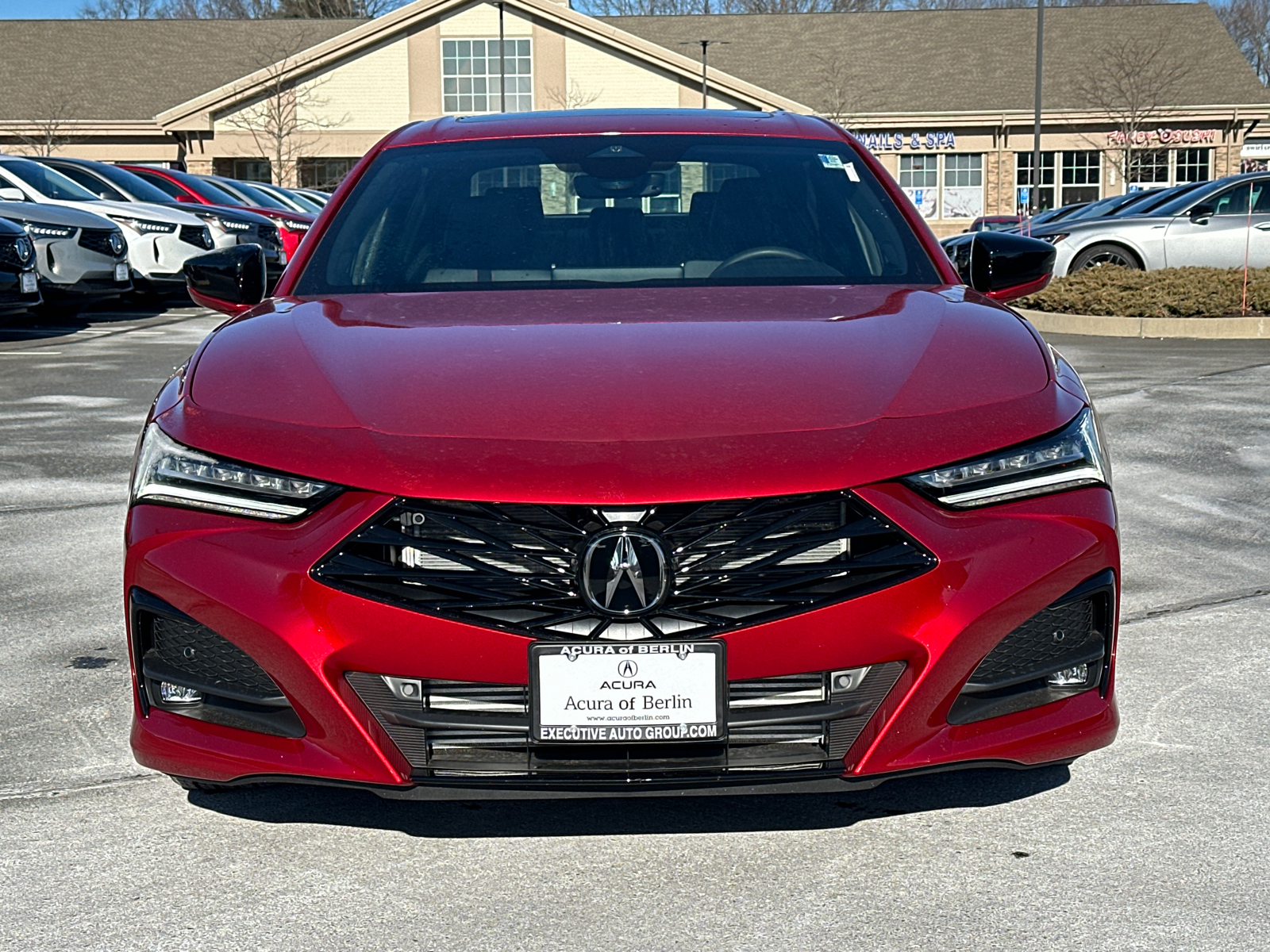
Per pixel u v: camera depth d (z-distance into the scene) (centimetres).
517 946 239
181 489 260
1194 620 426
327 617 247
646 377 269
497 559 245
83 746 333
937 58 4444
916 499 250
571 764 248
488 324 305
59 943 242
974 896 254
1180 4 4497
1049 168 4316
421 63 4284
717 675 242
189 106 4200
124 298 1703
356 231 371
